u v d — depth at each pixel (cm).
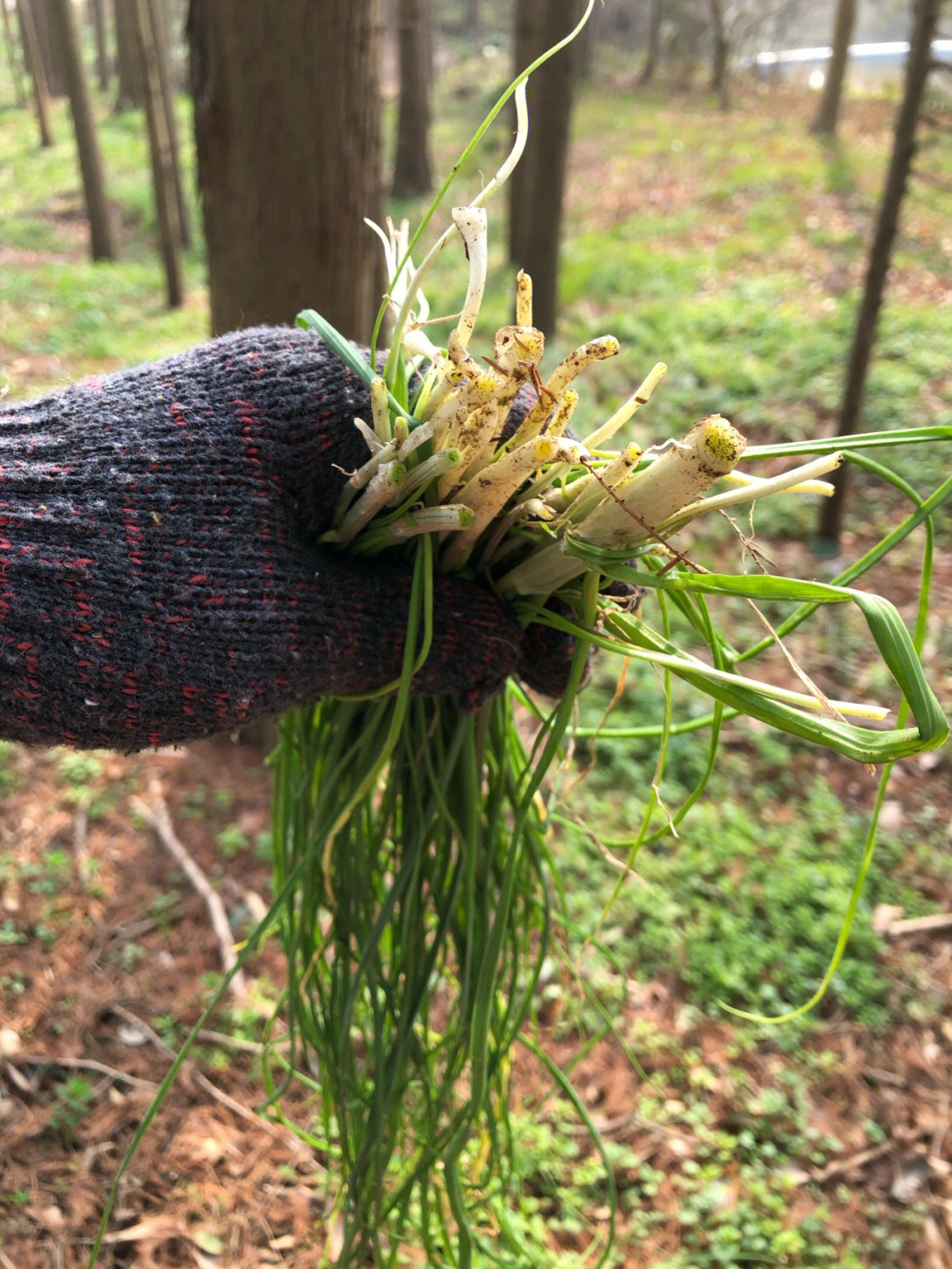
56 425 23
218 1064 52
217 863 64
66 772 71
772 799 72
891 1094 52
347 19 51
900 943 61
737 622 91
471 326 22
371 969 30
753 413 123
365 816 31
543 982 56
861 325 98
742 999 57
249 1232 45
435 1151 31
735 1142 50
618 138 296
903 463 112
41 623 21
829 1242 46
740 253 187
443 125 332
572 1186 47
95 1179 47
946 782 74
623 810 69
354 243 57
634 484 23
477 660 26
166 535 23
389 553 27
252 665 23
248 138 54
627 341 146
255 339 26
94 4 418
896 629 20
